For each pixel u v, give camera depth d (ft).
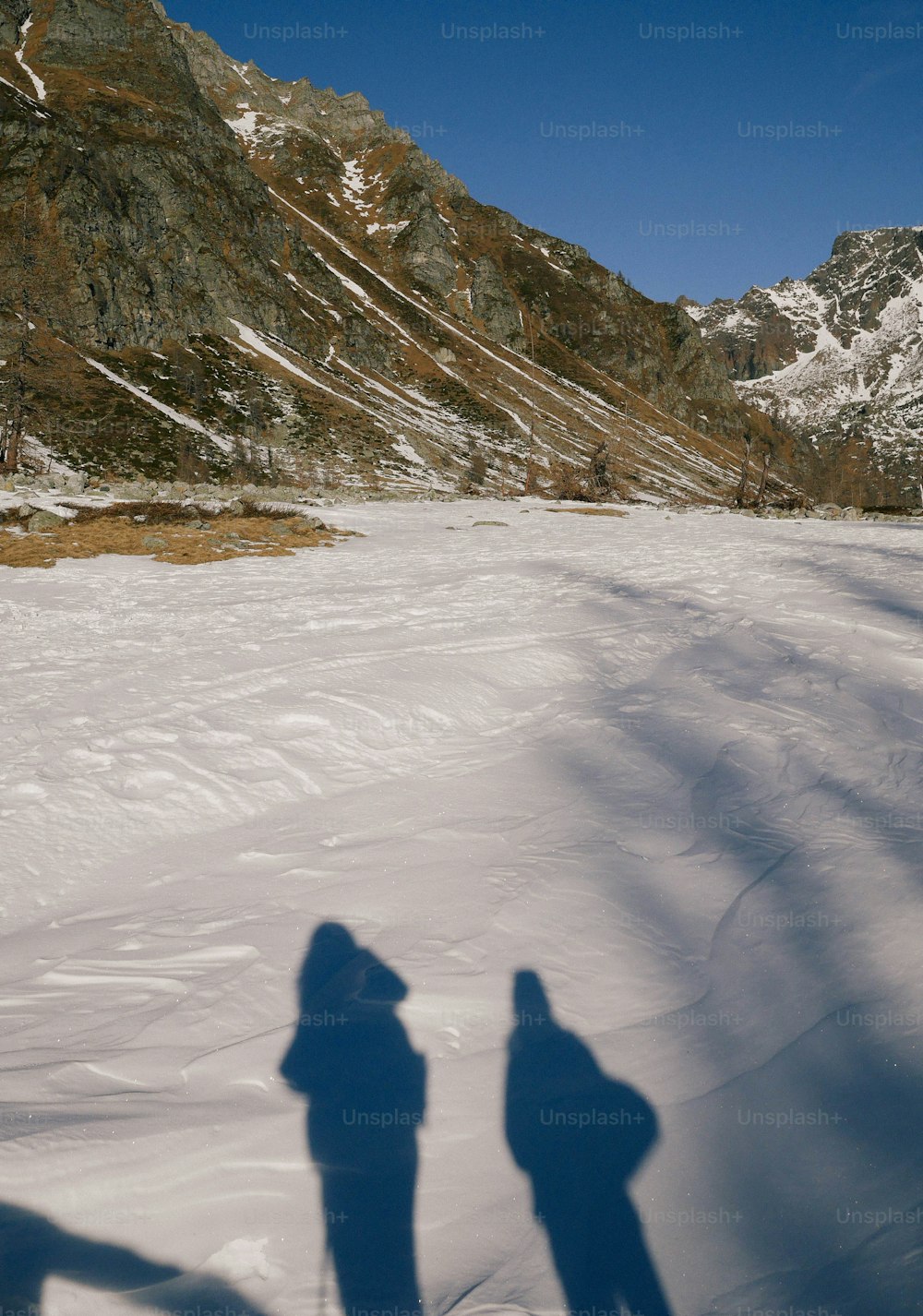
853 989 9.20
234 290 278.87
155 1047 8.68
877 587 31.37
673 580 34.55
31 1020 9.12
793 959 9.88
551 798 14.85
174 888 12.06
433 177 526.16
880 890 11.02
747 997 9.34
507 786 15.39
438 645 23.65
